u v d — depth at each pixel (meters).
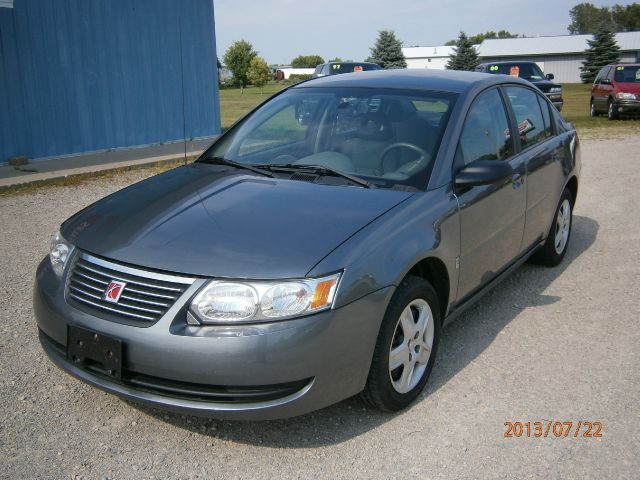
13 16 10.12
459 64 49.22
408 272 3.26
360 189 3.46
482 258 3.92
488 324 4.36
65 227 3.37
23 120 10.45
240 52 65.06
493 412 3.27
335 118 4.05
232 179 3.65
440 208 3.41
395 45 46.59
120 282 2.87
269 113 4.39
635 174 9.81
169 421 3.16
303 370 2.72
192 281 2.75
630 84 18.84
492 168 3.52
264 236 2.94
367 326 2.88
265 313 2.69
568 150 5.42
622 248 6.10
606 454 2.92
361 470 2.80
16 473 2.73
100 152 11.73
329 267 2.78
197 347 2.66
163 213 3.23
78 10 11.03
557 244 5.50
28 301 4.64
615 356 3.88
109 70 11.70
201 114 13.80
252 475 2.76
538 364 3.78
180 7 12.89
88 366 2.95
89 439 3.00
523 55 74.44
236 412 2.73
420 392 3.38
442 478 2.76
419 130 3.79
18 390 3.41
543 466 2.84
